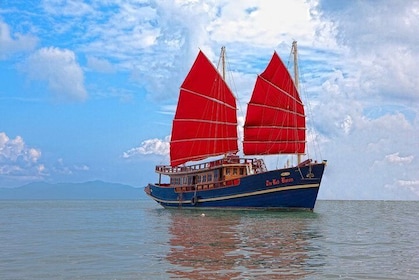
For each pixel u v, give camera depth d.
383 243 22.84
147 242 22.56
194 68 58.47
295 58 54.31
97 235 26.39
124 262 16.67
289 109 53.44
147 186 70.06
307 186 47.16
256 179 49.34
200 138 59.09
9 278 14.23
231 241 22.69
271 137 53.88
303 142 53.47
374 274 14.75
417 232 29.36
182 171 60.53
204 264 16.12
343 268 15.64
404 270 15.44
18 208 76.12
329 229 30.19
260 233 26.81
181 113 59.56
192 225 33.19
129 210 63.69
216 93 58.75
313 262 16.66
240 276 14.20
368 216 49.91
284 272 14.83
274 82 53.75
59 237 25.34
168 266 15.80
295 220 38.41
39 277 14.34
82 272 15.00
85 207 81.44
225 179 52.78
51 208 75.38
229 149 58.81
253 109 54.22
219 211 52.41
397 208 84.19
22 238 24.97
